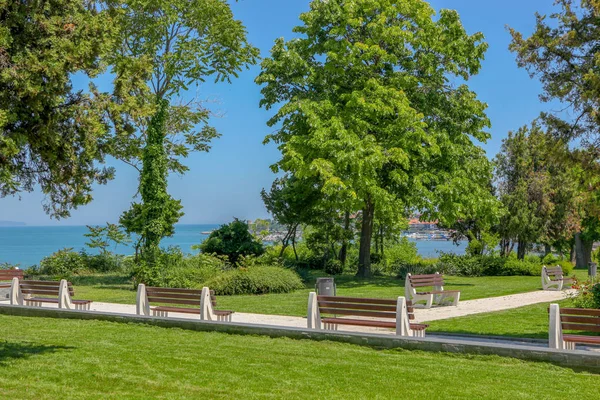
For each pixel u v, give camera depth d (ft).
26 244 370.12
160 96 96.53
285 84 94.17
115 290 72.79
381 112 84.48
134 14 90.12
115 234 102.58
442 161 90.99
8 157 27.73
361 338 31.60
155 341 32.81
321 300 35.47
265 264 87.81
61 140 28.55
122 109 29.89
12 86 26.48
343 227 117.19
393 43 88.84
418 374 25.48
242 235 95.71
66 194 31.30
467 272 103.30
